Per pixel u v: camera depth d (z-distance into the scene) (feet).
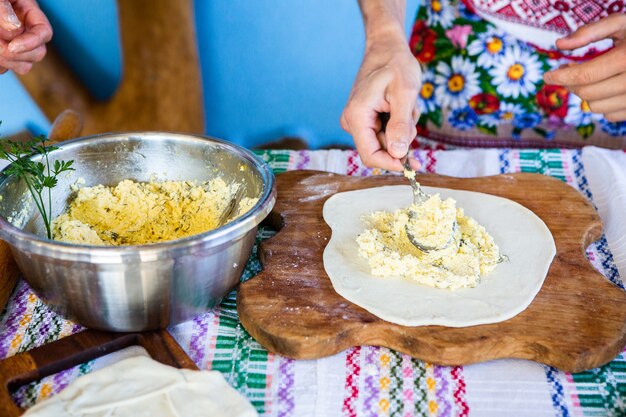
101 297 3.03
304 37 8.63
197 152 4.09
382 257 3.68
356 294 3.51
